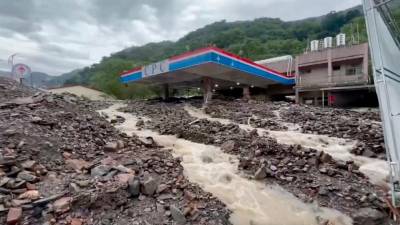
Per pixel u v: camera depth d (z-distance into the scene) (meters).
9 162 5.27
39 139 6.76
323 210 5.86
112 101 26.67
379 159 8.90
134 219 4.66
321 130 12.30
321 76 24.94
